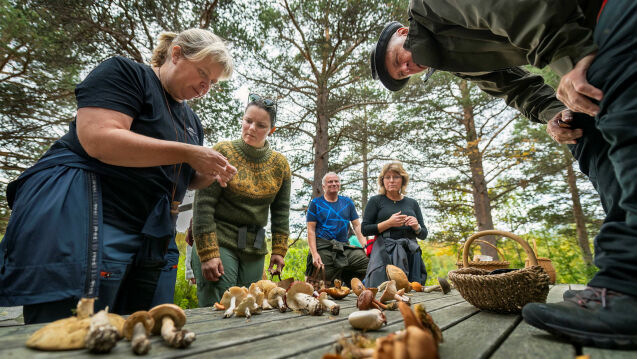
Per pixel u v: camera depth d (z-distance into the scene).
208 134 7.42
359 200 13.14
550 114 1.63
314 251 3.40
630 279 0.92
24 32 5.12
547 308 0.98
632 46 0.94
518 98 1.78
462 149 10.71
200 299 2.21
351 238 4.35
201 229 2.06
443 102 10.80
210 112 7.27
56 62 5.89
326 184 3.68
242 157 2.31
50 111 6.81
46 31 5.57
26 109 6.33
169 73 1.59
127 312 1.44
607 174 1.13
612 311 0.90
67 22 5.79
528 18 1.08
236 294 1.58
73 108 7.00
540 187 11.25
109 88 1.33
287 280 1.87
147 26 6.63
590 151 1.23
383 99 9.31
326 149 9.13
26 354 0.78
